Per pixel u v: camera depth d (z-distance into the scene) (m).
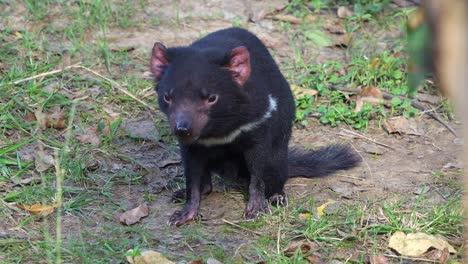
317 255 5.55
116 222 6.07
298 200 6.54
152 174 6.93
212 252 5.60
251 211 6.23
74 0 9.86
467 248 5.15
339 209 6.22
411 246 5.59
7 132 7.34
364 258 5.55
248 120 5.95
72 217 6.08
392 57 8.85
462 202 6.22
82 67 8.30
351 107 8.23
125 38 9.36
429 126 7.92
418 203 6.27
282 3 10.30
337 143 7.53
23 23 9.37
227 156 6.42
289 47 9.38
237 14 10.02
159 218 6.20
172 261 5.42
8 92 7.80
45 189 6.36
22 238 5.67
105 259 5.41
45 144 7.17
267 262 5.44
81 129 7.54
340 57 9.24
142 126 7.72
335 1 10.38
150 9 9.98
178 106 5.66
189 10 10.03
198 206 6.19
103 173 6.86
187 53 5.89
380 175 7.00
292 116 6.66
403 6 10.21
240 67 5.80
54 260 5.33
